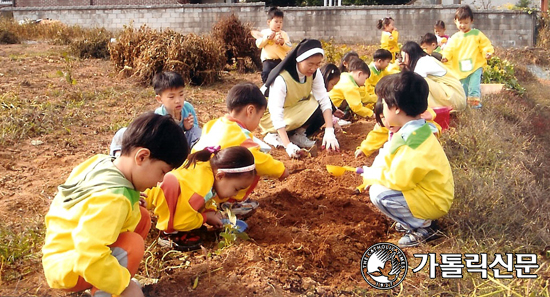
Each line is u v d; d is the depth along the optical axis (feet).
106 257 7.51
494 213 12.29
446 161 11.60
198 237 10.91
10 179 14.05
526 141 19.33
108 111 21.75
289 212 12.76
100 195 7.64
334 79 20.72
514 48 56.08
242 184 10.72
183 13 57.21
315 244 11.23
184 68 28.58
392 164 11.34
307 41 16.19
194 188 10.42
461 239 11.57
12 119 18.24
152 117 8.07
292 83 16.60
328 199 13.50
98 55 39.24
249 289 9.24
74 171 8.70
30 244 10.46
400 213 11.61
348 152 17.28
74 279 7.79
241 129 11.96
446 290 9.91
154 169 8.05
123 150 8.06
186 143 8.27
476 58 24.71
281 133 16.51
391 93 11.39
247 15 56.75
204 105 23.91
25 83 25.40
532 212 13.16
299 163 16.05
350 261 11.04
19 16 59.62
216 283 9.38
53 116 19.49
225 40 35.70
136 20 58.08
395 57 34.50
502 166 15.42
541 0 63.98
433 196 11.32
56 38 48.62
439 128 14.25
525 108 25.70
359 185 14.65
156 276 9.62
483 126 19.02
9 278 9.39
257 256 10.25
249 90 12.33
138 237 8.36
